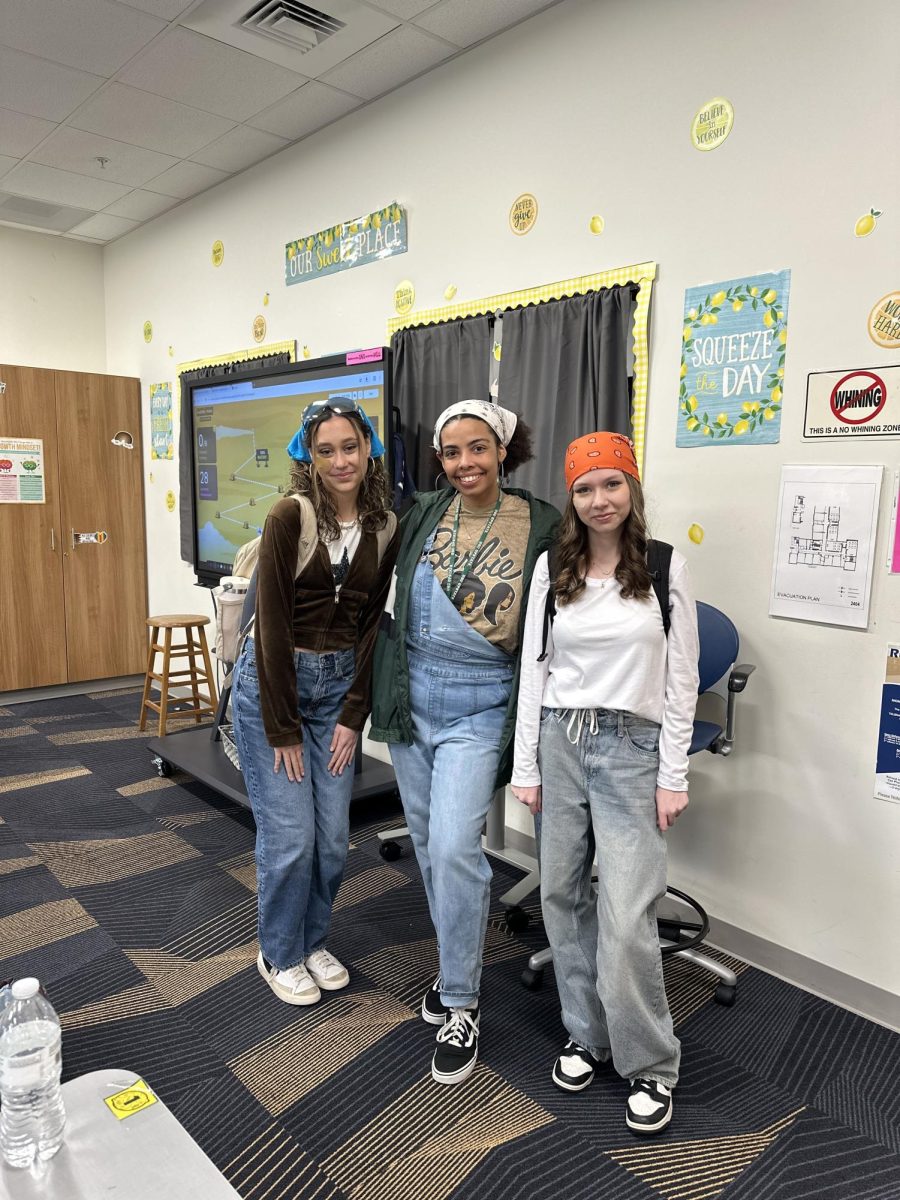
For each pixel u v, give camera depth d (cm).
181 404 485
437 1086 176
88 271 557
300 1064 182
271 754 190
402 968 221
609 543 165
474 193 296
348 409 179
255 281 418
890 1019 201
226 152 393
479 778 174
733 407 225
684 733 162
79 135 375
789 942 221
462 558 177
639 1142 162
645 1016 162
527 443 189
